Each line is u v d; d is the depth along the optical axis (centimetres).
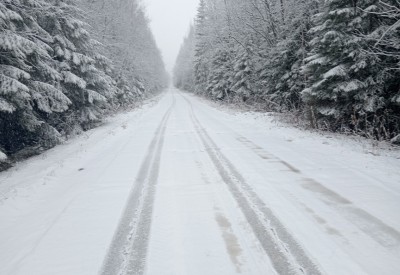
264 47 2602
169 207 521
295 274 321
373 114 1129
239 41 3008
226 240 401
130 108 3206
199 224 451
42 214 537
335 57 1155
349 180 614
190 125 1698
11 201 618
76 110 1711
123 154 993
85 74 1708
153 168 788
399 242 373
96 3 3231
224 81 3747
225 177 674
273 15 2355
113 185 662
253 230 423
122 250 390
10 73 986
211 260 356
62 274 345
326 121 1298
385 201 498
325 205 494
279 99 2045
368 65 1068
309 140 1083
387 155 811
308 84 1382
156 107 3409
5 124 1170
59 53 1516
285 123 1555
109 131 1602
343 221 436
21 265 369
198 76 5803
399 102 1004
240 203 521
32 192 670
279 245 380
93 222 478
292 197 536
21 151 1268
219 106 3216
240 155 883
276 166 745
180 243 399
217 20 4241
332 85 1141
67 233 446
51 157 1081
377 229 408
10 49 985
